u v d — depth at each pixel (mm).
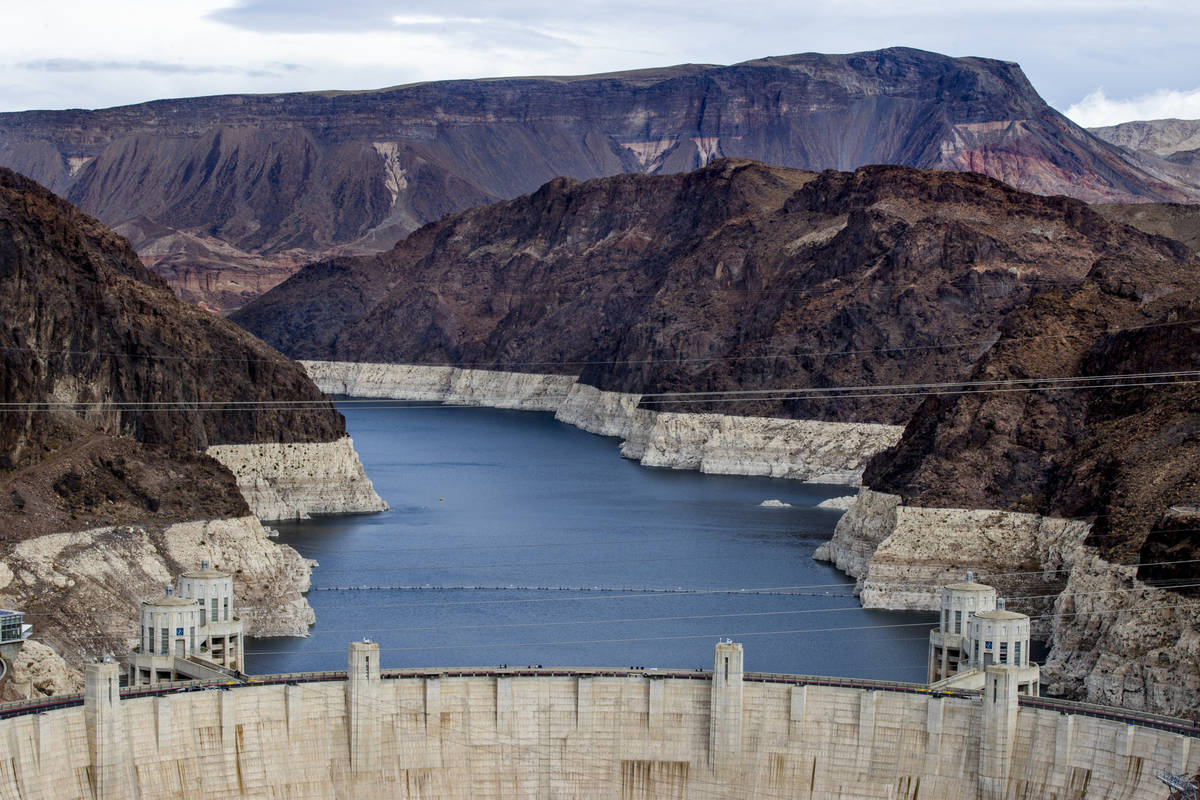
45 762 197500
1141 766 198500
